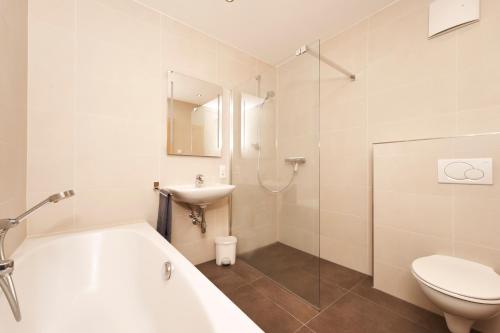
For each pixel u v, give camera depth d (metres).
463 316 0.96
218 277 1.78
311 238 1.51
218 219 2.15
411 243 1.44
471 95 1.32
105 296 1.23
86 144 1.41
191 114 1.89
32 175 1.24
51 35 1.29
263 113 1.93
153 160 1.69
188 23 1.86
